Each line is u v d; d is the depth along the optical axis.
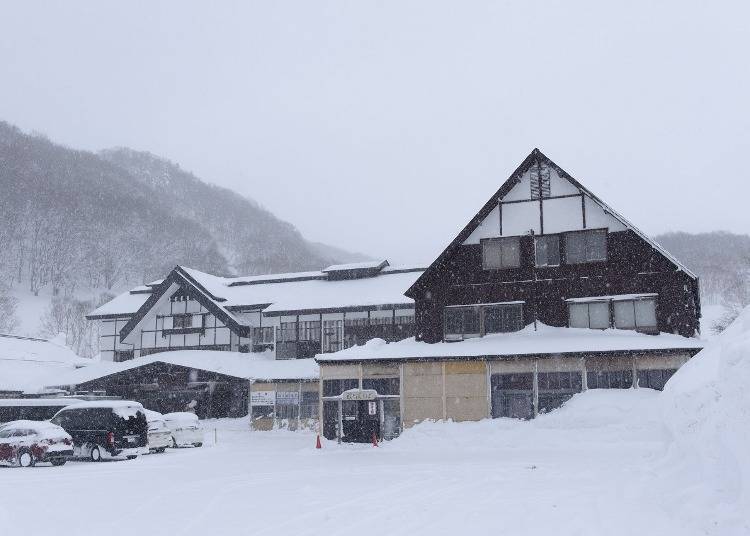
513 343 27.75
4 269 123.12
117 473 19.45
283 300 43.81
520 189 30.47
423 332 30.75
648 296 27.78
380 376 28.83
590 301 28.53
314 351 41.59
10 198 135.75
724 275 120.19
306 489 14.58
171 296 48.00
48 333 93.31
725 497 8.14
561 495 12.21
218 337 46.03
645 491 10.60
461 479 15.49
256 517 11.36
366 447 26.88
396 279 43.72
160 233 159.62
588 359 26.03
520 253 29.92
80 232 139.75
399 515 11.07
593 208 29.30
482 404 27.06
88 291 131.12
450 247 30.69
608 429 23.41
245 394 42.62
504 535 9.11
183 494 14.53
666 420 11.88
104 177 173.38
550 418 24.61
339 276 46.03
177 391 43.69
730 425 8.34
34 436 22.47
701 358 11.85
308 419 37.53
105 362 47.38
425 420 27.59
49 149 169.88
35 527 10.98
